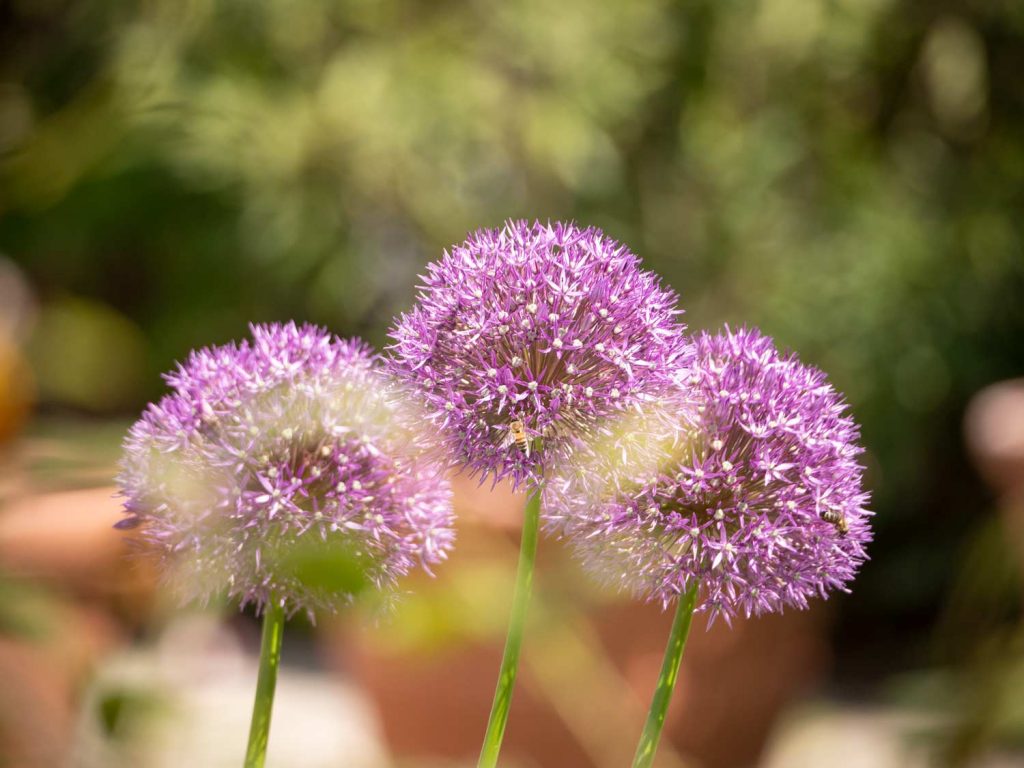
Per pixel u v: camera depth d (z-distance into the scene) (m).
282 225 3.34
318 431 0.63
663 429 0.64
